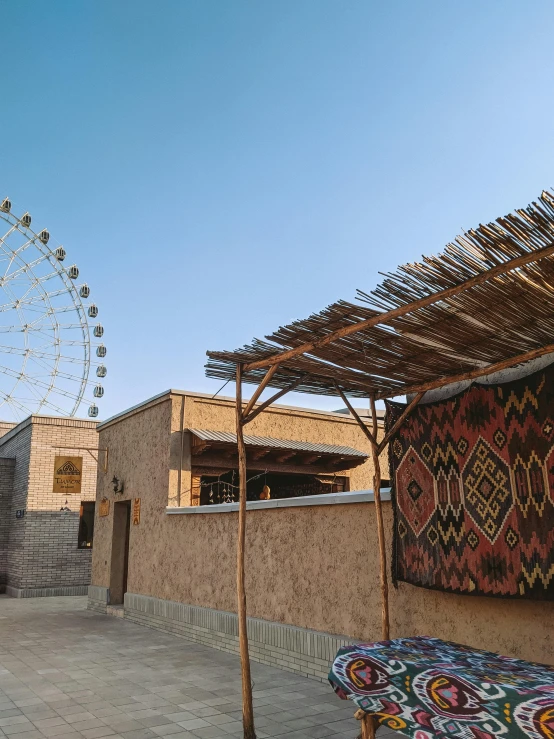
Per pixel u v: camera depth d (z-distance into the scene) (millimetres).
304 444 12453
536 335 4148
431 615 5594
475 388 5227
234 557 8711
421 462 5641
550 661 4602
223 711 5645
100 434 14391
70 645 9102
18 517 17531
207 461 11492
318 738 4910
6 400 23516
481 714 3189
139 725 5262
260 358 5086
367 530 6465
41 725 5270
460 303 3719
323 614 6863
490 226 3061
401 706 3600
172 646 8961
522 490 4707
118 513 13227
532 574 4535
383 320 4062
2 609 13773
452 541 5203
